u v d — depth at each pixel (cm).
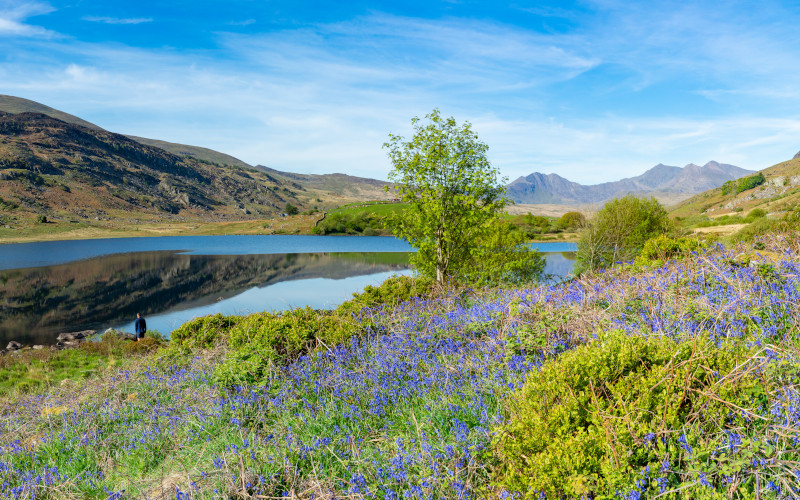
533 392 366
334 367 666
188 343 1188
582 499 272
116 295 3841
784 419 291
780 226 1745
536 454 315
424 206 1745
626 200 3212
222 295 3700
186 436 575
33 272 5488
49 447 623
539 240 9394
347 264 5975
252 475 405
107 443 608
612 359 363
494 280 1812
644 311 610
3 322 2889
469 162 1744
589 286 752
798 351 375
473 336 686
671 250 1412
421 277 1759
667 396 307
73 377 1641
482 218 1730
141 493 436
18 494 488
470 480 339
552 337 555
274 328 836
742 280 622
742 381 325
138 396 829
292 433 479
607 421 294
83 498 473
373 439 455
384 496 343
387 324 845
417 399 524
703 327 470
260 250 8712
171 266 6006
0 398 1305
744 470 267
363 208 19325
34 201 19150
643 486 271
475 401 457
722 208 16775
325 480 390
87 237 13625
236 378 655
